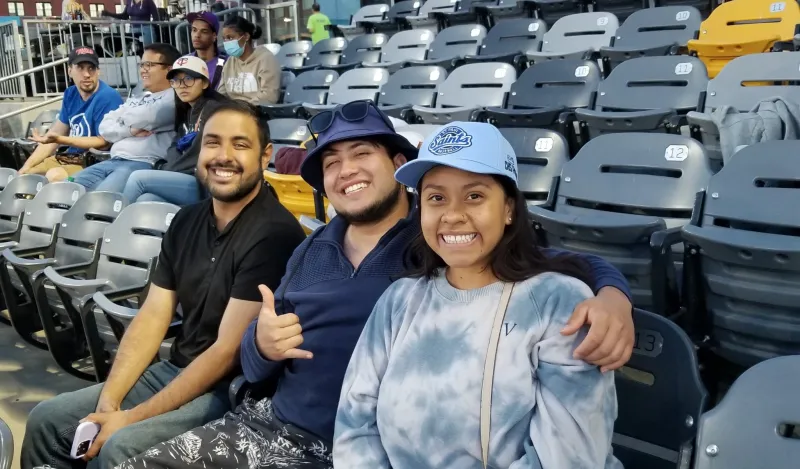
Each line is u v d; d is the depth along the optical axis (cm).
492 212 141
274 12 1049
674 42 548
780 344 216
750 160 257
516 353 136
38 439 219
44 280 304
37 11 2462
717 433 130
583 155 322
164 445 180
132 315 246
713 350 236
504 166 139
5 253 338
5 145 712
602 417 131
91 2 2248
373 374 155
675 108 425
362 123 186
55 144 572
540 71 496
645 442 162
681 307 253
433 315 147
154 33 970
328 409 181
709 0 617
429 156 140
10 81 959
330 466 177
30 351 380
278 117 606
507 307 140
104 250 321
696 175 290
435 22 812
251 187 223
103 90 586
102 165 499
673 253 288
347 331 181
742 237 217
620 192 306
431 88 573
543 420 130
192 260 229
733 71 403
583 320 132
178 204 426
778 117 334
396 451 145
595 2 674
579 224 253
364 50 791
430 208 144
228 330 211
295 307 189
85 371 327
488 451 136
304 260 196
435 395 140
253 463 179
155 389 229
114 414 201
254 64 648
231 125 220
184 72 455
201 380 206
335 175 189
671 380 157
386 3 1135
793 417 125
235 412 194
